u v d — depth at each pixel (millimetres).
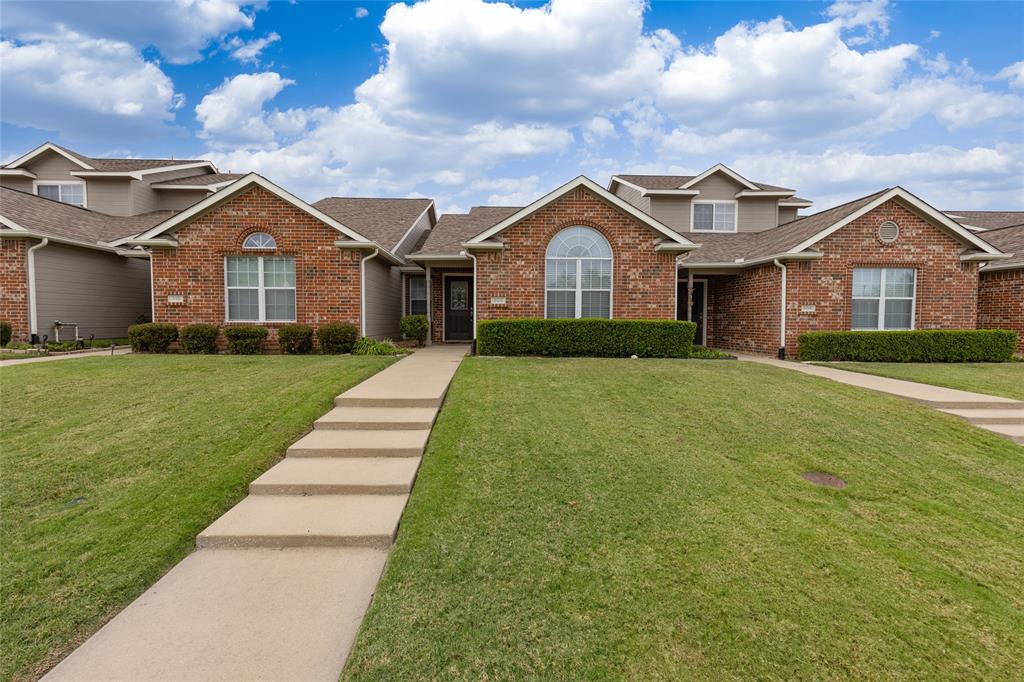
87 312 14492
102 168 18719
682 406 7086
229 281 12891
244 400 6902
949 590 3242
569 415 6559
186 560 3541
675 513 4133
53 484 4500
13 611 2893
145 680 2393
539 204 13039
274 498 4438
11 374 8562
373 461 5160
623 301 13258
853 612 2961
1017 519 4332
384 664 2477
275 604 3020
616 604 2963
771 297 13797
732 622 2826
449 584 3146
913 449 5812
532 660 2516
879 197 12984
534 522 3941
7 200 13828
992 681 2469
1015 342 12688
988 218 21484
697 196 18328
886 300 13398
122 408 6551
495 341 12297
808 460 5398
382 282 15070
